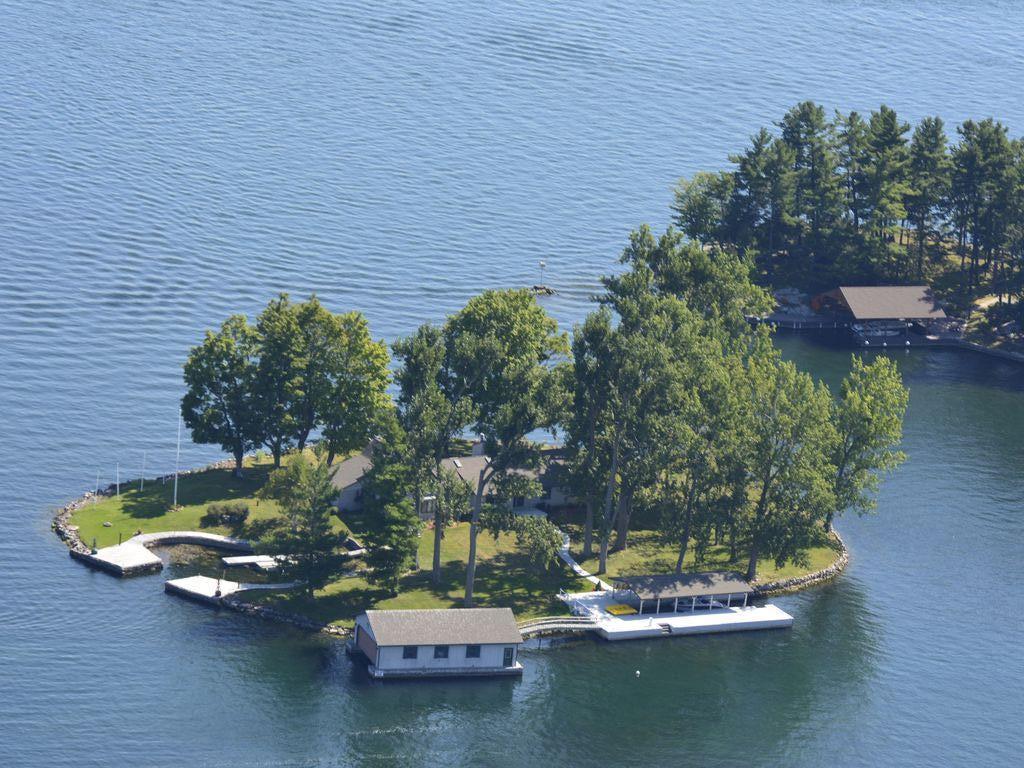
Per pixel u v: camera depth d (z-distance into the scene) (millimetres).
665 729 184375
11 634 189500
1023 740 188000
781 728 186750
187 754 170375
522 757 176375
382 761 172875
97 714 175750
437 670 189500
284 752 172375
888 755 183125
